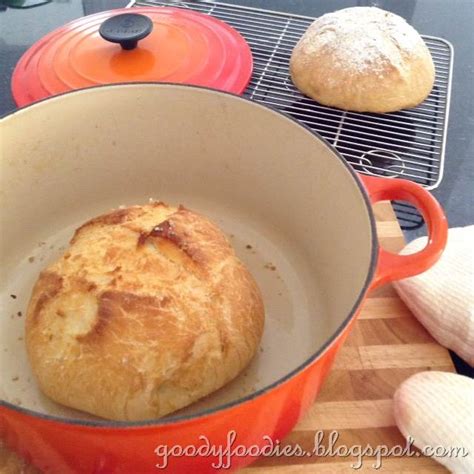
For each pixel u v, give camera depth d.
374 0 0.91
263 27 0.83
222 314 0.44
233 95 0.51
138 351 0.41
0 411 0.32
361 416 0.45
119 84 0.52
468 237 0.53
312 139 0.48
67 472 0.38
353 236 0.44
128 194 0.59
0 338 0.50
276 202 0.56
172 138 0.56
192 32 0.71
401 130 0.69
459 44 0.83
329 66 0.69
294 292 0.54
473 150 0.68
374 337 0.50
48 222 0.57
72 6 0.88
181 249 0.45
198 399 0.44
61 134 0.53
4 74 0.75
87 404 0.42
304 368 0.34
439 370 0.48
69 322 0.43
